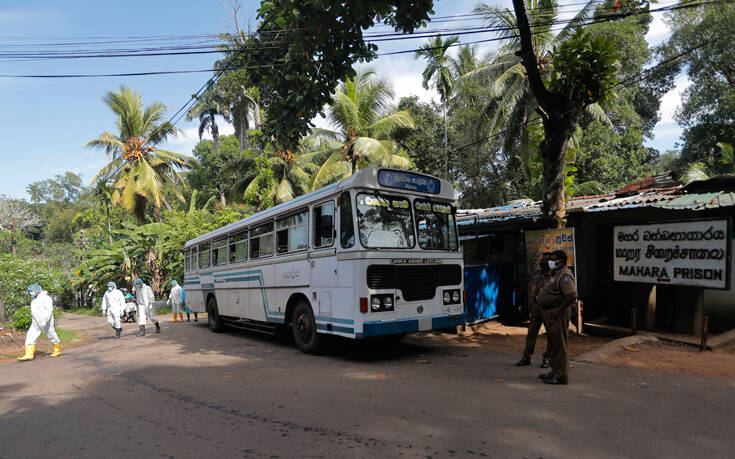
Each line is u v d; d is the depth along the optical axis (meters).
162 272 27.94
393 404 5.16
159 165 35.91
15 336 12.94
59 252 44.75
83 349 11.41
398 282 7.68
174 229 27.97
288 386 6.23
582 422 4.33
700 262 7.85
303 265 8.81
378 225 7.70
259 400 5.59
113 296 13.38
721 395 5.04
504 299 11.78
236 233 12.02
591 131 25.67
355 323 7.29
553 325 5.79
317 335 8.43
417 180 8.39
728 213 8.80
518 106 22.80
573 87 9.05
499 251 11.90
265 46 9.09
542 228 10.88
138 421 5.00
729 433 3.96
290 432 4.42
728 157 21.41
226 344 10.61
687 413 4.49
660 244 8.52
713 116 25.17
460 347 8.88
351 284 7.42
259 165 23.64
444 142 33.50
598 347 8.04
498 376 6.32
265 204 23.05
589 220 11.02
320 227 8.41
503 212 12.77
